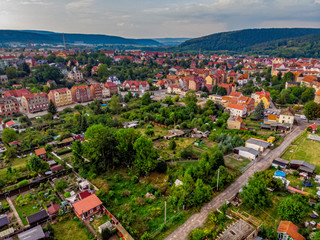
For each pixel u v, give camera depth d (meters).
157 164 85.62
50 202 70.75
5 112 161.00
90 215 65.69
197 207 66.81
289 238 54.41
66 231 60.38
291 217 59.66
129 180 82.25
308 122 134.12
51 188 77.81
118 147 87.94
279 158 91.06
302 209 59.78
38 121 144.50
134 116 148.88
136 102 183.25
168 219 63.62
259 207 65.88
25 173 86.56
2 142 115.69
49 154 103.38
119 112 163.25
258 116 137.88
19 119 146.12
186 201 67.50
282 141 109.75
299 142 108.31
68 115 157.75
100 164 87.69
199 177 77.81
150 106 164.12
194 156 98.69
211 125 131.50
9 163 95.56
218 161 84.50
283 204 61.62
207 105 159.00
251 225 60.38
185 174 74.25
